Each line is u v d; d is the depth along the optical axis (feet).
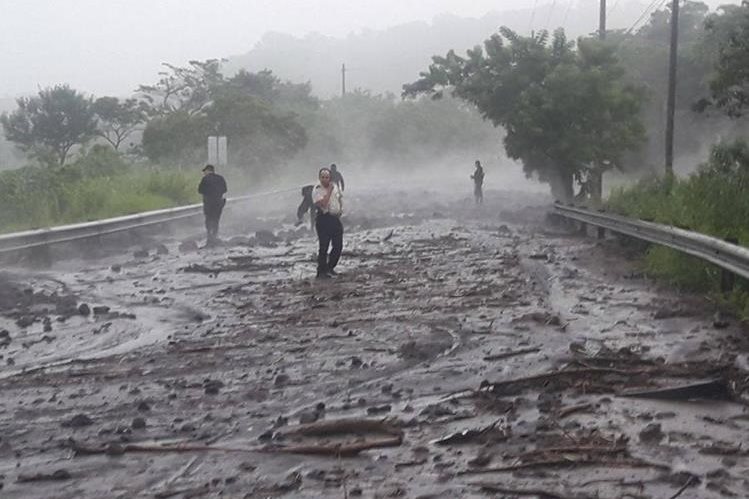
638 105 128.47
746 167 75.05
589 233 93.20
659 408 24.89
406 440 22.20
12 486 19.42
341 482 19.27
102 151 153.69
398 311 42.83
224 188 82.38
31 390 28.32
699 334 36.06
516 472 19.71
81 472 20.25
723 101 102.94
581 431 22.58
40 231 64.03
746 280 44.62
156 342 36.27
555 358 31.30
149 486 19.31
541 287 50.90
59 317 42.04
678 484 18.81
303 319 40.96
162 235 94.02
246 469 20.26
